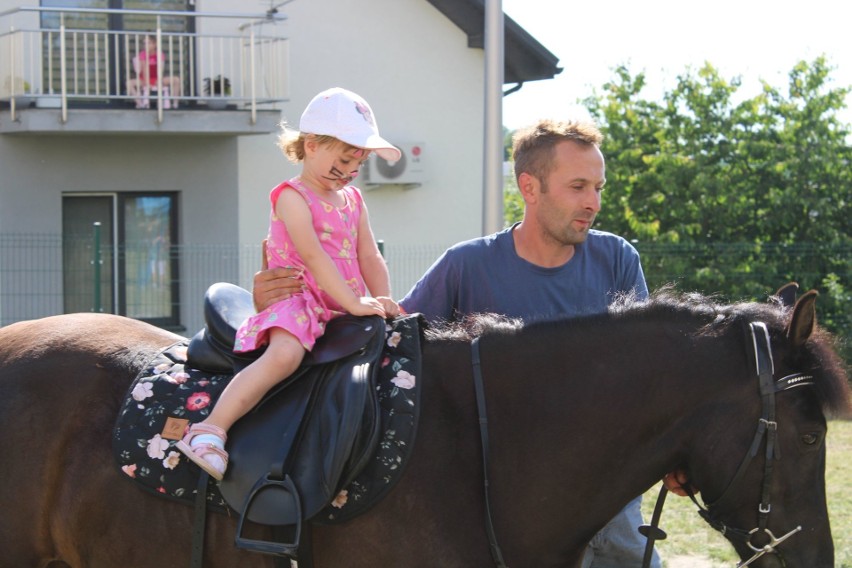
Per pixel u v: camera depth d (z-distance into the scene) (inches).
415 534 101.4
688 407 105.1
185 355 118.1
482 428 105.1
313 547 104.3
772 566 103.3
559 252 125.9
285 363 106.3
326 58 514.0
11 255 458.3
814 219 561.9
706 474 104.3
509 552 105.3
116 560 109.9
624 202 592.4
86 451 112.0
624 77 631.8
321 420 103.9
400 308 118.3
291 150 113.7
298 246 109.3
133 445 109.1
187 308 465.7
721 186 564.4
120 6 488.1
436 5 520.7
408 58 523.5
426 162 528.7
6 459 113.7
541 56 520.1
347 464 101.5
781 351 104.5
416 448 103.7
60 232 476.7
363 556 102.7
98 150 479.2
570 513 106.3
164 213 497.0
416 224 530.0
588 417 105.9
